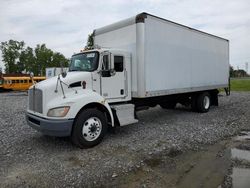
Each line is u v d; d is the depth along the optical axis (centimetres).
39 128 614
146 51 775
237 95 2042
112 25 848
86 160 548
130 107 754
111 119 694
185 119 985
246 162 533
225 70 1322
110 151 605
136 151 601
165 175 473
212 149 622
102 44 891
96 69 695
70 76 652
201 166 514
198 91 1112
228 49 1349
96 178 459
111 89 730
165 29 856
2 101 2002
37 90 632
